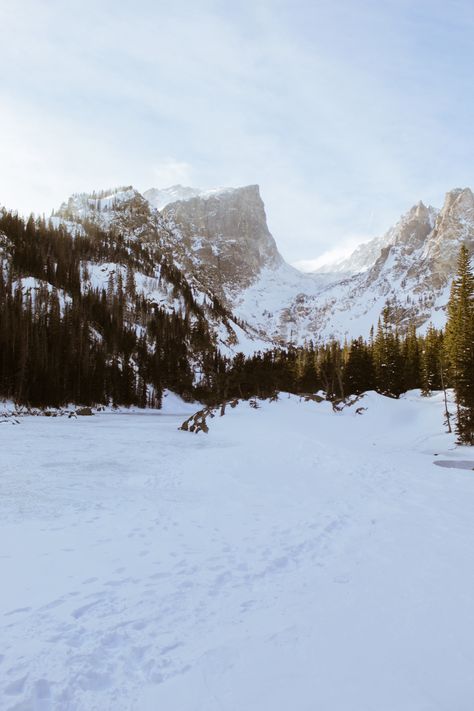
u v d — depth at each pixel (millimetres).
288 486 16203
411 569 7918
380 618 6027
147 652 5156
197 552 9000
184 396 122938
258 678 4641
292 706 4168
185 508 12805
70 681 4500
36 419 57844
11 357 73125
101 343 112562
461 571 7754
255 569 8102
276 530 10672
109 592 6863
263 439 29844
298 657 5051
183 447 28250
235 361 143125
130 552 8859
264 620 6023
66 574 7547
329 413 53156
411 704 4191
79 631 5559
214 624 5902
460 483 16859
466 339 42312
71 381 84625
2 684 4363
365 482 16969
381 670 4773
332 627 5797
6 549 8688
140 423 56156
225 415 47469
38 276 131375
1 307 88000
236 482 16922
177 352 137875
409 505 13172
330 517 11859
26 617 5883
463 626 5750
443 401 54062
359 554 8875
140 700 4297
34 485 15352
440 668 4809
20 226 159125
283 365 117750
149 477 17656
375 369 79625
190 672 4754
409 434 44469
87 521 11086
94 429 42938
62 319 103750
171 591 7004
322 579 7598
